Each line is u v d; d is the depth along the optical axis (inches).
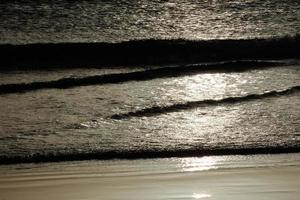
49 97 765.3
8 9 1326.3
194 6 1400.1
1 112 675.4
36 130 593.9
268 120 639.8
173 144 542.9
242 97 762.2
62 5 1363.2
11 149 522.3
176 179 433.7
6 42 1129.4
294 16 1347.2
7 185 418.3
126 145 538.3
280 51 1175.0
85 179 435.5
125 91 805.2
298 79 892.6
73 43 1139.3
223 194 392.2
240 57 1152.2
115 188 409.7
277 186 410.9
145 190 403.2
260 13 1365.7
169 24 1282.0
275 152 524.4
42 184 421.7
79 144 540.7
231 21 1315.2
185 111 687.7
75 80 877.2
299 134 579.5
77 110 689.6
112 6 1370.6
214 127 609.6
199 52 1159.0
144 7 1376.7
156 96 771.4
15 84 844.6
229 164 481.7
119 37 1192.8
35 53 1097.4
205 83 872.9
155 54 1142.3
